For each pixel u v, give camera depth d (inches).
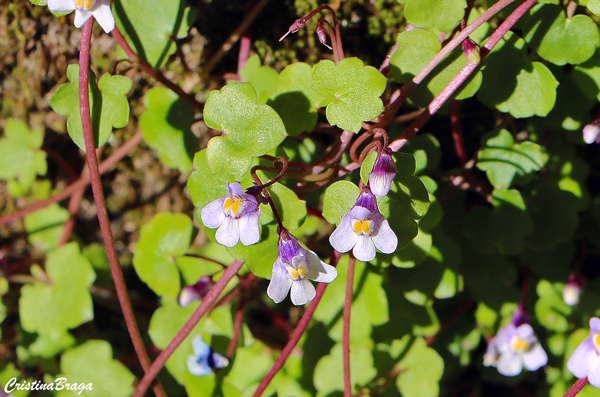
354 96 13.2
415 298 14.5
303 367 15.0
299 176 13.5
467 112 15.0
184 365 14.7
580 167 14.9
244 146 13.1
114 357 15.7
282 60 15.0
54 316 14.8
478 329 15.6
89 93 13.6
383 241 12.7
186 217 14.5
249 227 12.7
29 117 15.8
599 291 15.4
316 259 12.9
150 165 15.8
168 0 14.1
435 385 14.4
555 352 15.3
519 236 14.5
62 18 15.1
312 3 14.6
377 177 12.7
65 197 15.6
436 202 13.8
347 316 13.6
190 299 14.3
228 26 14.9
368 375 14.5
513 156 14.5
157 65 14.1
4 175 15.5
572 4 13.7
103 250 16.4
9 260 16.3
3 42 15.3
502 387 16.1
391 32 14.8
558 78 14.3
